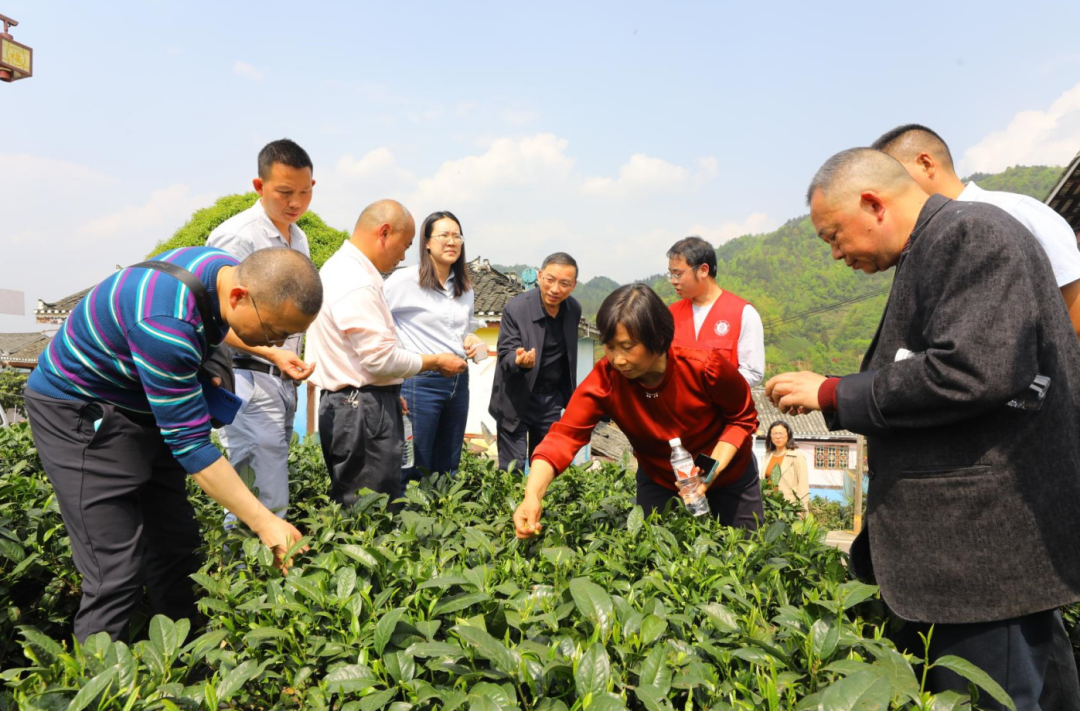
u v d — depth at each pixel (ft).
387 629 5.90
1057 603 6.48
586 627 6.28
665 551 8.68
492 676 5.55
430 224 15.99
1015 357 6.28
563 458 10.30
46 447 8.55
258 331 8.34
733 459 11.05
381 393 12.94
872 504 7.52
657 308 9.16
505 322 18.53
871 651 6.07
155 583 9.89
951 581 6.78
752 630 6.52
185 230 77.87
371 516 10.28
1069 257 9.46
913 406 6.76
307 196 13.32
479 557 8.52
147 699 5.34
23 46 44.91
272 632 6.23
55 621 9.76
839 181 7.64
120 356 8.28
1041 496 6.59
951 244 6.72
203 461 8.29
